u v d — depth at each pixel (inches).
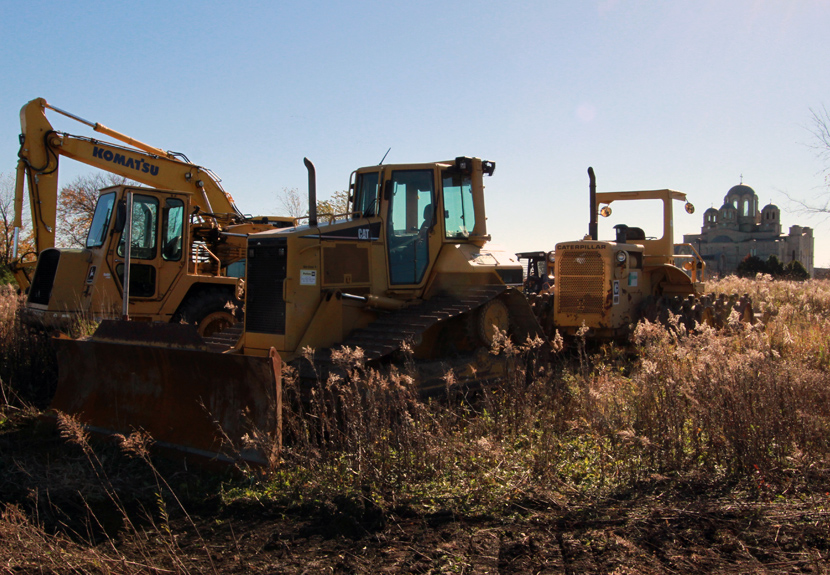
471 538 143.9
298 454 188.1
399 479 175.6
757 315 429.1
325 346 248.1
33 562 135.4
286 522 159.8
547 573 127.0
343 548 143.6
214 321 386.3
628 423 200.1
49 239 437.1
